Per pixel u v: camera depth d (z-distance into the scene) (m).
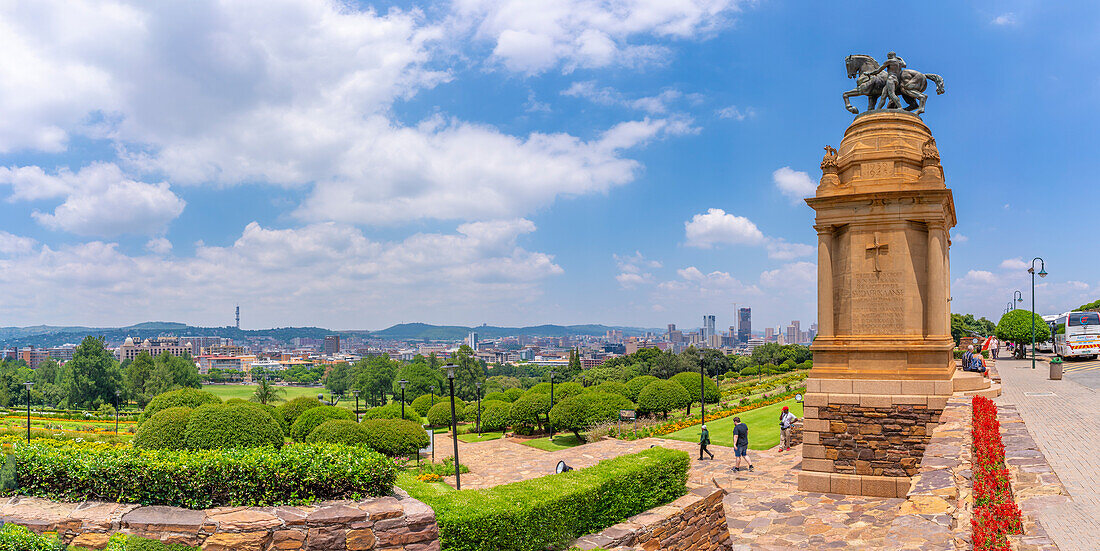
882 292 17.91
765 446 30.25
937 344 17.30
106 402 111.50
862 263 18.14
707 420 41.59
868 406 17.80
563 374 146.88
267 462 10.24
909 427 17.38
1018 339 51.44
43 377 138.50
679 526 14.75
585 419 42.41
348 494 10.57
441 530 10.61
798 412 38.78
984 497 8.88
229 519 9.61
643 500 14.65
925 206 17.55
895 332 17.75
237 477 10.14
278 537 9.59
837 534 14.40
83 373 108.44
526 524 11.75
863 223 18.12
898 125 18.28
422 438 38.16
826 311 18.61
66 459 10.50
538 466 32.94
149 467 10.16
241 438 33.34
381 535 10.02
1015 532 7.91
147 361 121.12
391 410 56.22
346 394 196.38
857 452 17.95
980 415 13.88
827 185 18.42
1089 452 12.95
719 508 16.14
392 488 11.16
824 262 18.66
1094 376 32.53
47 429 57.03
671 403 46.09
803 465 18.56
